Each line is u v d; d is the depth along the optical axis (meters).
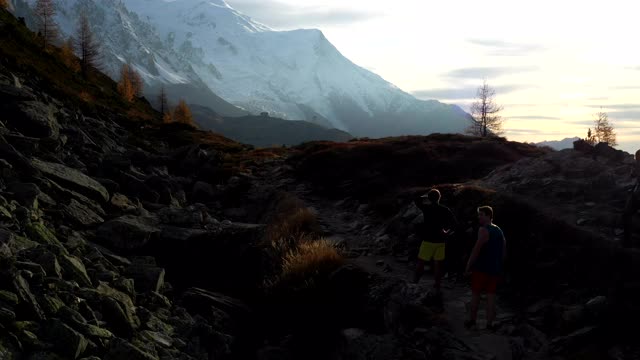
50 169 17.09
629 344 10.63
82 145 25.08
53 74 59.91
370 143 40.66
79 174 18.19
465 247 16.19
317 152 37.47
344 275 14.71
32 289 9.71
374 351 11.71
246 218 28.73
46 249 11.23
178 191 28.44
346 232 21.64
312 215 23.11
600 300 11.75
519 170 21.06
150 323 11.73
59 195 16.08
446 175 30.69
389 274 15.64
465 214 17.94
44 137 21.39
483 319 12.38
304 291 14.85
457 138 40.84
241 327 13.98
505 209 16.86
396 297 13.07
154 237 16.14
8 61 38.34
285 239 19.64
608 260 12.97
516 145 37.31
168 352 10.96
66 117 31.05
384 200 24.66
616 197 16.50
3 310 8.53
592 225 14.77
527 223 15.92
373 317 13.17
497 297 13.80
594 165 19.03
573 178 18.69
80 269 11.49
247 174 37.00
